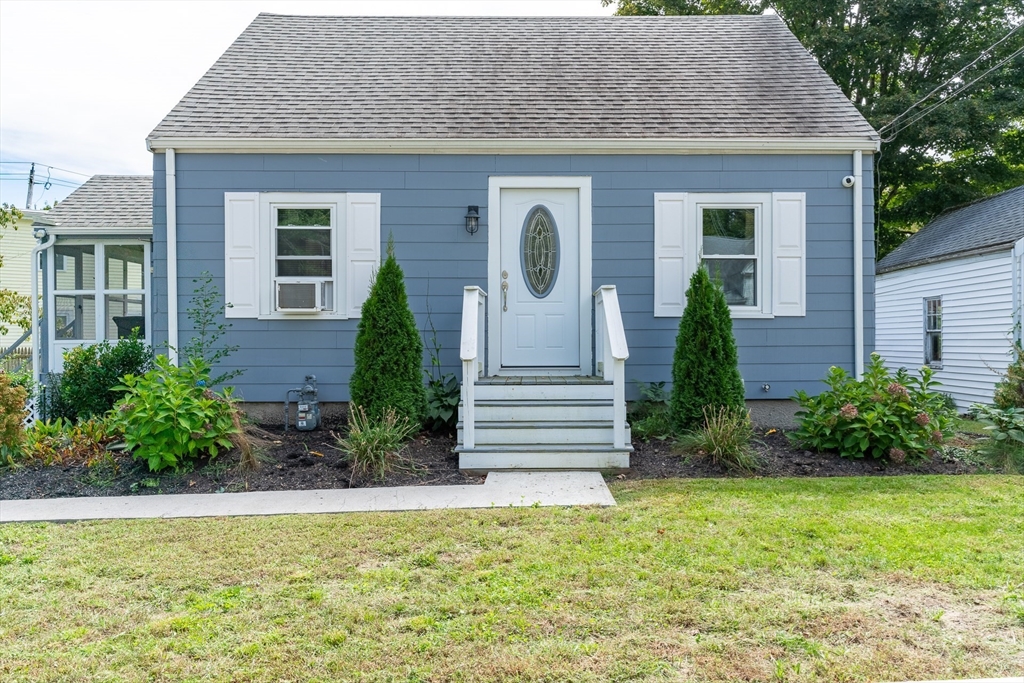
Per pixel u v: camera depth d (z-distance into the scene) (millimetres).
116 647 2594
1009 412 5734
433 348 7250
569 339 7316
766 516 4137
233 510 4512
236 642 2631
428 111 7617
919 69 18594
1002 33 16531
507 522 4141
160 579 3277
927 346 13117
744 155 7289
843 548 3557
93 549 3723
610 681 2336
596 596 2998
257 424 7117
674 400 6293
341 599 3012
